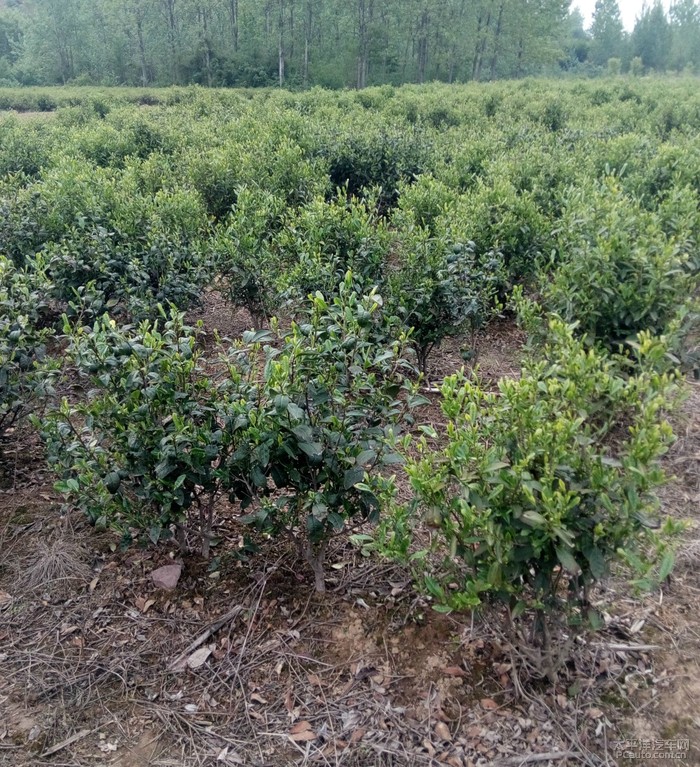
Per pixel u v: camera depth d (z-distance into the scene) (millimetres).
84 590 3137
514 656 2551
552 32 47188
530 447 2232
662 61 64938
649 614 2877
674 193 5398
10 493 3773
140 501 2941
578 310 4000
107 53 42656
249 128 11617
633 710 2494
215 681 2707
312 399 2645
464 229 5137
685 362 3807
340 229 5160
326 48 40469
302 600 3023
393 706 2561
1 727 2549
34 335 3639
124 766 2406
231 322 6207
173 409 2732
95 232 5391
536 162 7738
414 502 2389
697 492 3684
